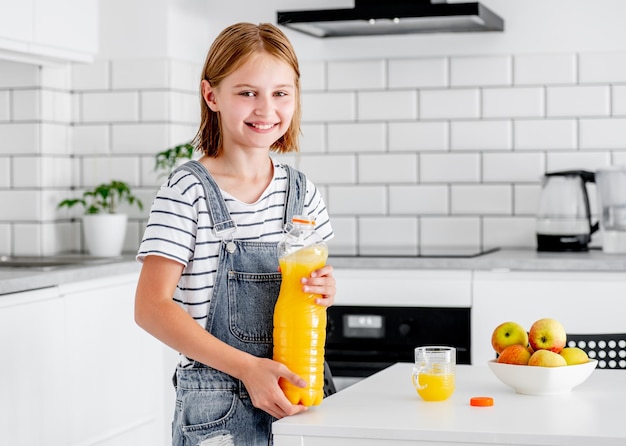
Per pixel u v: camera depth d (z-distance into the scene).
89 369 3.10
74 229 3.99
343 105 4.00
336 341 3.41
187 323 1.77
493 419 1.64
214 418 1.84
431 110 3.93
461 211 3.93
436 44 3.91
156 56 3.88
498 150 3.88
